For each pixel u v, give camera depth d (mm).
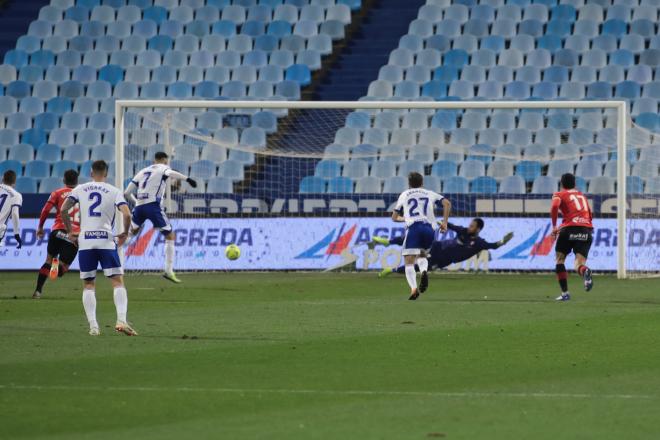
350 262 79125
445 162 89375
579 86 94562
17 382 29641
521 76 96688
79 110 98562
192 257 79688
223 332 41031
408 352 35469
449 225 73062
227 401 26984
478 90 96375
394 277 73188
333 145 92250
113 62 102938
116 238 40531
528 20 101500
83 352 35375
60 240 56281
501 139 91312
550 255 77688
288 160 90750
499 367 32375
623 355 34844
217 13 107375
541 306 51781
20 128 97812
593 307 51219
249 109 96438
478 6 103562
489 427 23922
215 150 91938
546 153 90000
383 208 79938
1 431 23688
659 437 22938
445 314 47844
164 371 31531
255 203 80938
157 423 24422
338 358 34125
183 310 50000
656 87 94562
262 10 107000
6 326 43094
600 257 77188
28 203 81188
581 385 29203
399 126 95000
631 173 87625
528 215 78438
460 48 101188
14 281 69438
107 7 107875
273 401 26984
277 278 72375
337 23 103688
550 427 23922
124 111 81188
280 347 36656
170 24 106375
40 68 101812
